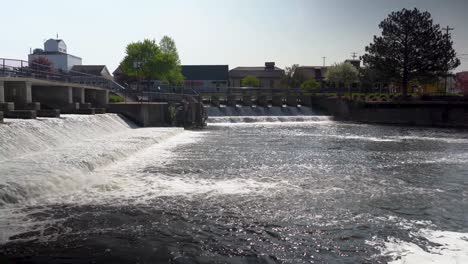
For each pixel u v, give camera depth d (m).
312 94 74.56
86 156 19.62
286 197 15.41
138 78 83.75
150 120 44.06
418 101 60.56
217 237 11.26
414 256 10.28
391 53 66.88
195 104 48.59
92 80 61.03
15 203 12.88
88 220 12.08
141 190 15.66
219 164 22.05
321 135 40.88
